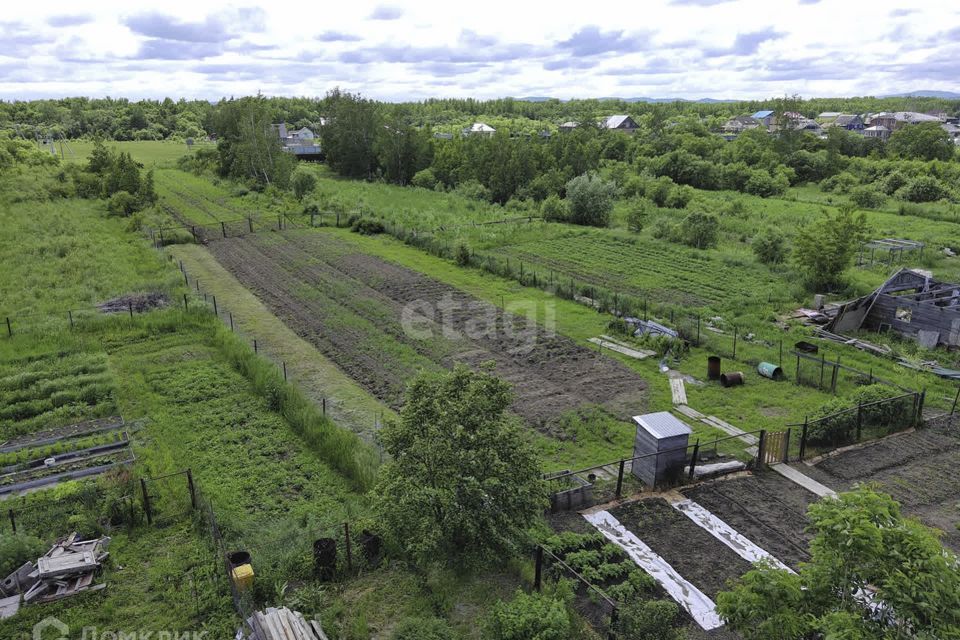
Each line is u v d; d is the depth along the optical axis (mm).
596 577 14188
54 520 16031
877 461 19578
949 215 59719
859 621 9086
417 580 14078
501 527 13773
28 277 36688
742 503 17453
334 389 24172
